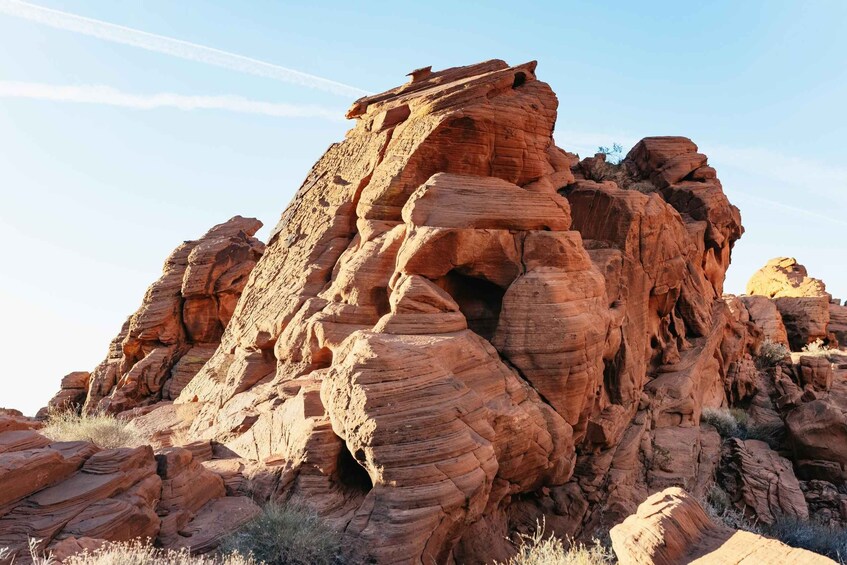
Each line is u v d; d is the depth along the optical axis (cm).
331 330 1414
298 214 2012
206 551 905
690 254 2350
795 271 4212
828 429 1858
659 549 646
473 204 1364
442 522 942
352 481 1113
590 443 1507
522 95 1589
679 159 2662
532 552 954
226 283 2698
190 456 1062
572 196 1897
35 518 795
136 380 2534
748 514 1648
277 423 1281
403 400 1005
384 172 1591
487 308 1421
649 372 2031
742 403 2453
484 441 1048
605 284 1623
